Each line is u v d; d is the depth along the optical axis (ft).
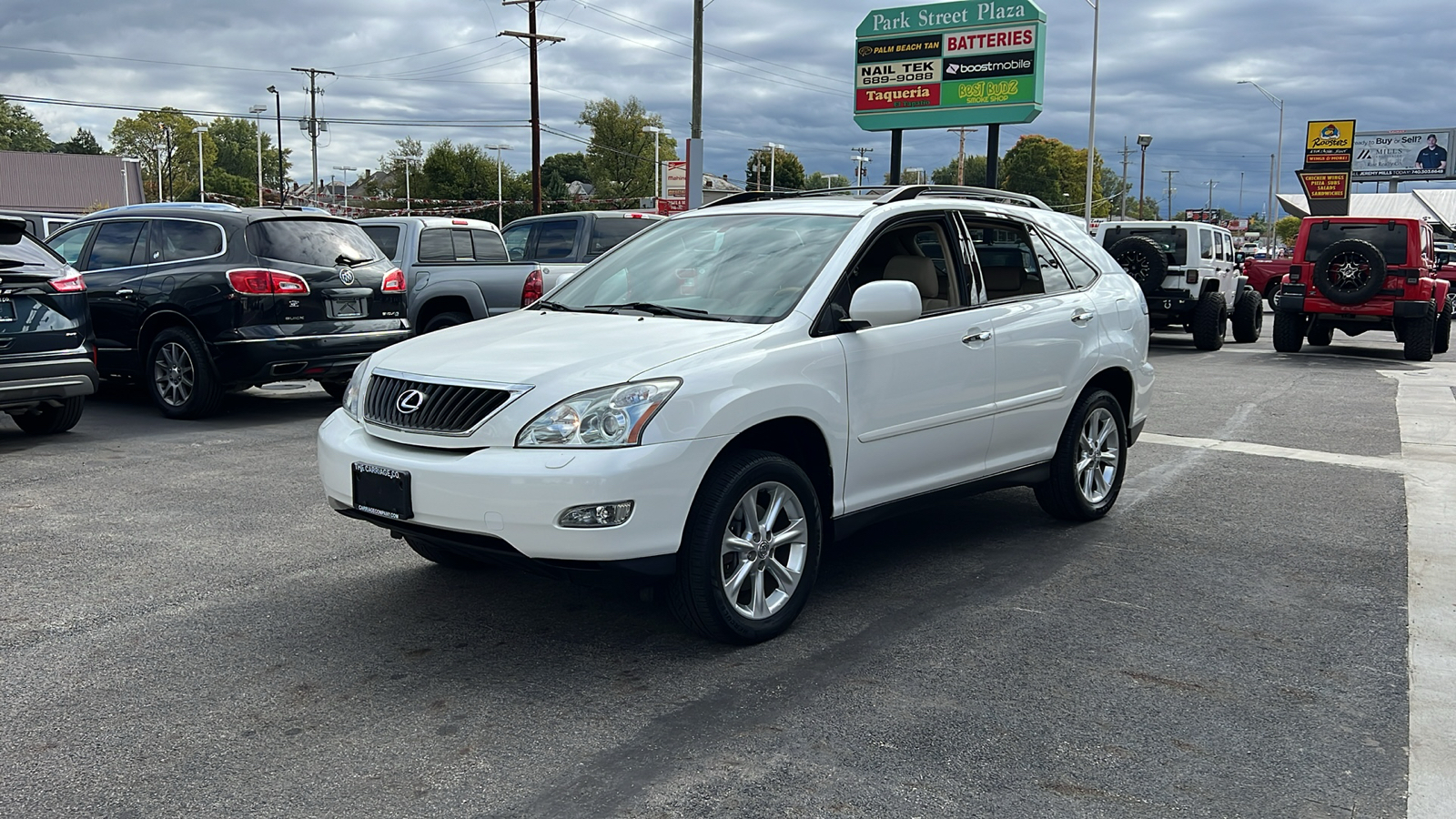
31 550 17.94
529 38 130.62
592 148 362.12
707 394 12.98
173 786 10.32
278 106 223.71
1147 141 228.84
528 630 14.51
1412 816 9.93
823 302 14.82
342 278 30.73
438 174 347.56
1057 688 12.70
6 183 267.39
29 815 9.76
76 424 29.73
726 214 17.85
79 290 26.48
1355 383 41.75
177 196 421.59
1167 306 56.70
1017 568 17.48
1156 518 20.80
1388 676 13.15
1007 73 86.38
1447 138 254.47
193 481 22.89
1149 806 10.05
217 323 29.25
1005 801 10.12
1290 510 21.45
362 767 10.71
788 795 10.19
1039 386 18.37
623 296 16.46
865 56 92.32
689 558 13.14
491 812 9.89
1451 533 19.70
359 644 13.96
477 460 12.64
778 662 13.41
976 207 18.10
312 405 33.91
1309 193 149.07
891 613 15.24
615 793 10.23
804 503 14.30
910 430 15.85
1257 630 14.71
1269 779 10.59
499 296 37.83
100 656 13.51
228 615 14.98
